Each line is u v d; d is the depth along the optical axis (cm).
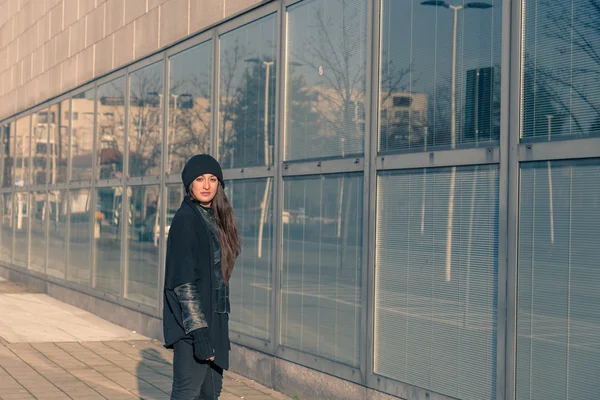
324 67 752
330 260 732
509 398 530
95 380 831
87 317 1313
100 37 1356
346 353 705
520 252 528
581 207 489
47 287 1622
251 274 871
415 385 621
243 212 892
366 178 683
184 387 496
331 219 734
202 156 509
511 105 539
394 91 657
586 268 484
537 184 518
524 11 535
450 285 589
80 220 1438
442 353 596
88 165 1406
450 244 591
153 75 1150
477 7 574
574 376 489
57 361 932
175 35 1074
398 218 646
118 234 1256
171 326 494
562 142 499
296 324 782
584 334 484
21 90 1845
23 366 897
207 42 989
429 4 621
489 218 557
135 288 1183
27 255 1784
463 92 584
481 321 561
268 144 844
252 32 884
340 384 707
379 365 663
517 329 529
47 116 1650
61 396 757
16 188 1880
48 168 1638
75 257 1456
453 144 592
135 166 1206
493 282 552
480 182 566
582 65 492
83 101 1438
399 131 650
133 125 1218
